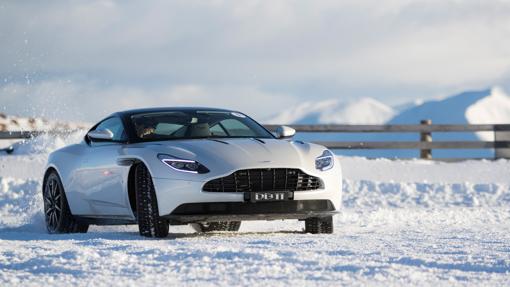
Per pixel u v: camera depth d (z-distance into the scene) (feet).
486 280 32.60
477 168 140.77
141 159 53.36
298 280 32.27
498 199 101.24
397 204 96.17
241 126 60.08
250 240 47.91
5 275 34.40
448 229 59.82
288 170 52.49
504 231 57.36
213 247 42.09
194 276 33.45
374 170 136.46
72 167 61.57
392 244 45.57
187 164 51.80
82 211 60.75
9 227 69.46
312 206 53.21
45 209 64.95
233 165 51.57
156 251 40.86
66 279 33.22
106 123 62.03
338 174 54.80
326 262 36.78
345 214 73.97
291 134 61.00
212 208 51.21
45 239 52.39
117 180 56.03
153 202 52.70
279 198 52.01
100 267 36.09
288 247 43.50
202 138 57.06
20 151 146.30
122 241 47.42
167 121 58.90
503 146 158.61
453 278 32.86
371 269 34.78
